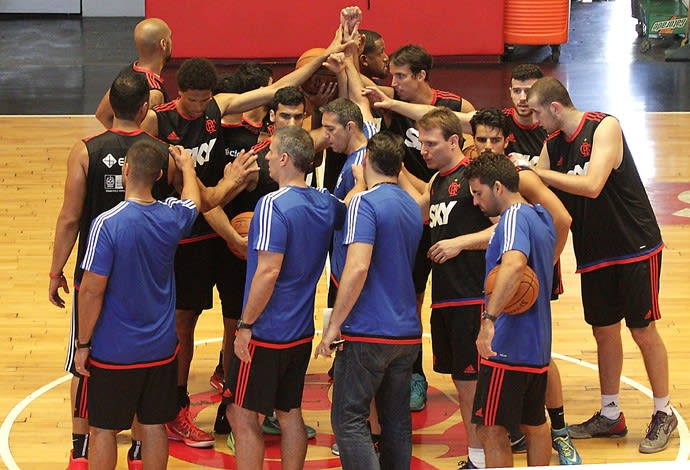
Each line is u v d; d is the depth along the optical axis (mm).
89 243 8977
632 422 11695
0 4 37188
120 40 33844
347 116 10266
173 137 10688
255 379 9383
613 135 10383
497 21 30109
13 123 24453
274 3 29750
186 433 11133
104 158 9648
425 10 29906
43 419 11609
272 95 11148
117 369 9188
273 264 9070
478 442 10336
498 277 8812
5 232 17547
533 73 11508
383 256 9273
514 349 9125
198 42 29906
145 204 9125
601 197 10742
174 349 9453
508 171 9117
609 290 10984
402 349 9352
